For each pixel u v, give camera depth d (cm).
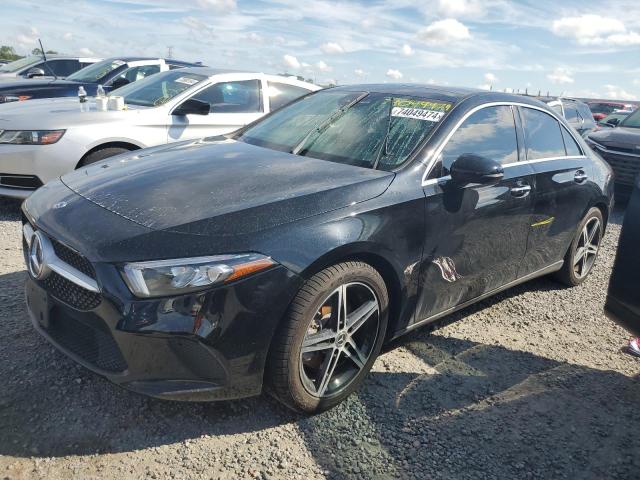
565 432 277
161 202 256
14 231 510
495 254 356
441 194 307
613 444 271
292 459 242
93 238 237
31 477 219
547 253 416
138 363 228
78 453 234
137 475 226
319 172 295
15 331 321
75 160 540
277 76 723
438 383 311
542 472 248
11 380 276
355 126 347
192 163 312
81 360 246
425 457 251
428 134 323
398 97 366
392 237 279
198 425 258
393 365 325
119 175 299
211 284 225
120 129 566
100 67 1020
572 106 1330
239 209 248
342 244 254
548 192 390
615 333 396
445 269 319
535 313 420
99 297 230
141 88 667
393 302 299
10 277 396
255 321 235
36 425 247
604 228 489
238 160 318
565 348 367
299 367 254
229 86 666
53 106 602
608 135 892
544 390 313
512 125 381
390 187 288
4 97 852
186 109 607
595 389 319
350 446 254
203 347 229
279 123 391
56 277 251
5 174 530
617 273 286
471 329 383
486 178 297
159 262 224
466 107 346
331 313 265
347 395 283
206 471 231
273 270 236
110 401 269
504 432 273
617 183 859
